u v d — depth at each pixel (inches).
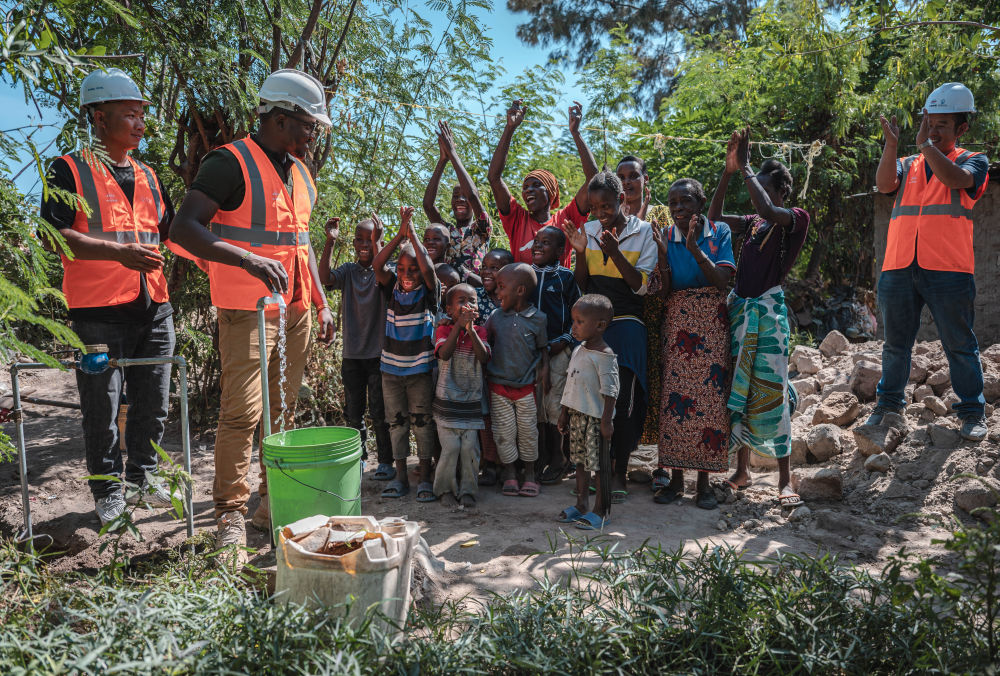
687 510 168.4
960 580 96.2
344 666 89.0
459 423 171.6
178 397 241.6
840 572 115.0
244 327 141.0
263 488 154.5
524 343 175.8
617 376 158.4
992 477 155.7
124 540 146.0
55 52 98.6
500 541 150.8
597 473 159.8
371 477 195.8
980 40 241.8
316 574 103.0
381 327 190.4
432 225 193.8
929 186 170.4
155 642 93.3
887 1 241.0
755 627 102.5
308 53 232.8
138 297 159.3
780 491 168.9
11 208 114.4
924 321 263.9
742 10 772.0
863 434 178.1
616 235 173.5
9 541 132.9
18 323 215.2
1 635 89.4
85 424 156.4
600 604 116.5
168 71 214.1
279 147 143.1
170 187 242.2
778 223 161.3
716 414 166.6
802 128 454.0
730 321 173.0
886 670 97.9
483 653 95.3
